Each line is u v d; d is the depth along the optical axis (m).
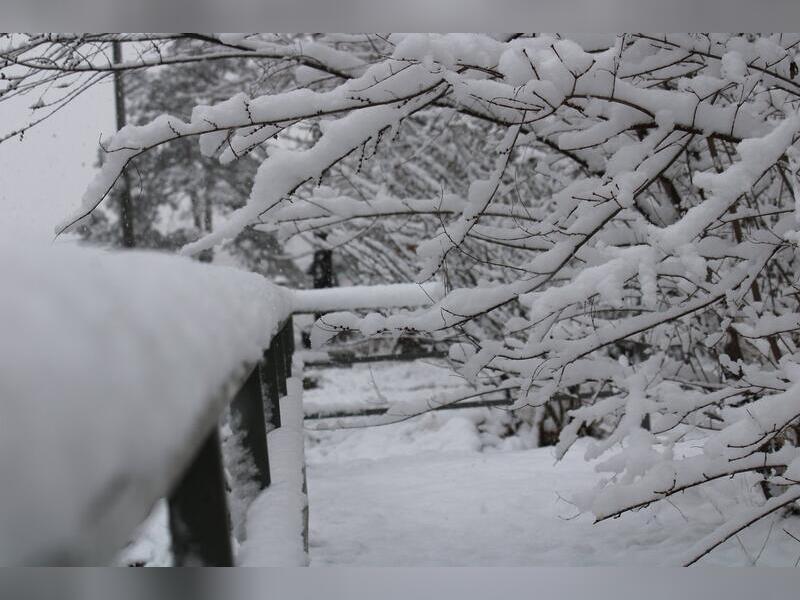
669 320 3.52
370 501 5.11
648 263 2.72
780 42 3.60
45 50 3.92
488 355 3.88
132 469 0.44
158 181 24.27
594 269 2.79
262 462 2.02
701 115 3.28
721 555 3.57
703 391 4.64
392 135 3.51
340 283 11.90
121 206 13.92
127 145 3.15
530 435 7.90
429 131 7.23
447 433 7.95
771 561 3.42
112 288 0.52
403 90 3.23
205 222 24.89
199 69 17.47
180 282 0.77
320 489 5.59
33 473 0.32
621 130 3.50
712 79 3.27
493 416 8.37
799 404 2.64
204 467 1.08
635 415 3.20
